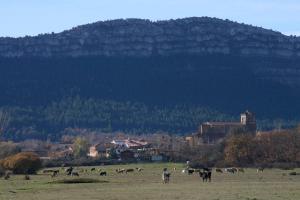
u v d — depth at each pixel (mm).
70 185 170875
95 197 120688
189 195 122938
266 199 110688
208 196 119250
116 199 114938
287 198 112812
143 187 158000
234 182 186000
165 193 130250
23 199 115875
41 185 171625
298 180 198750
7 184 178250
